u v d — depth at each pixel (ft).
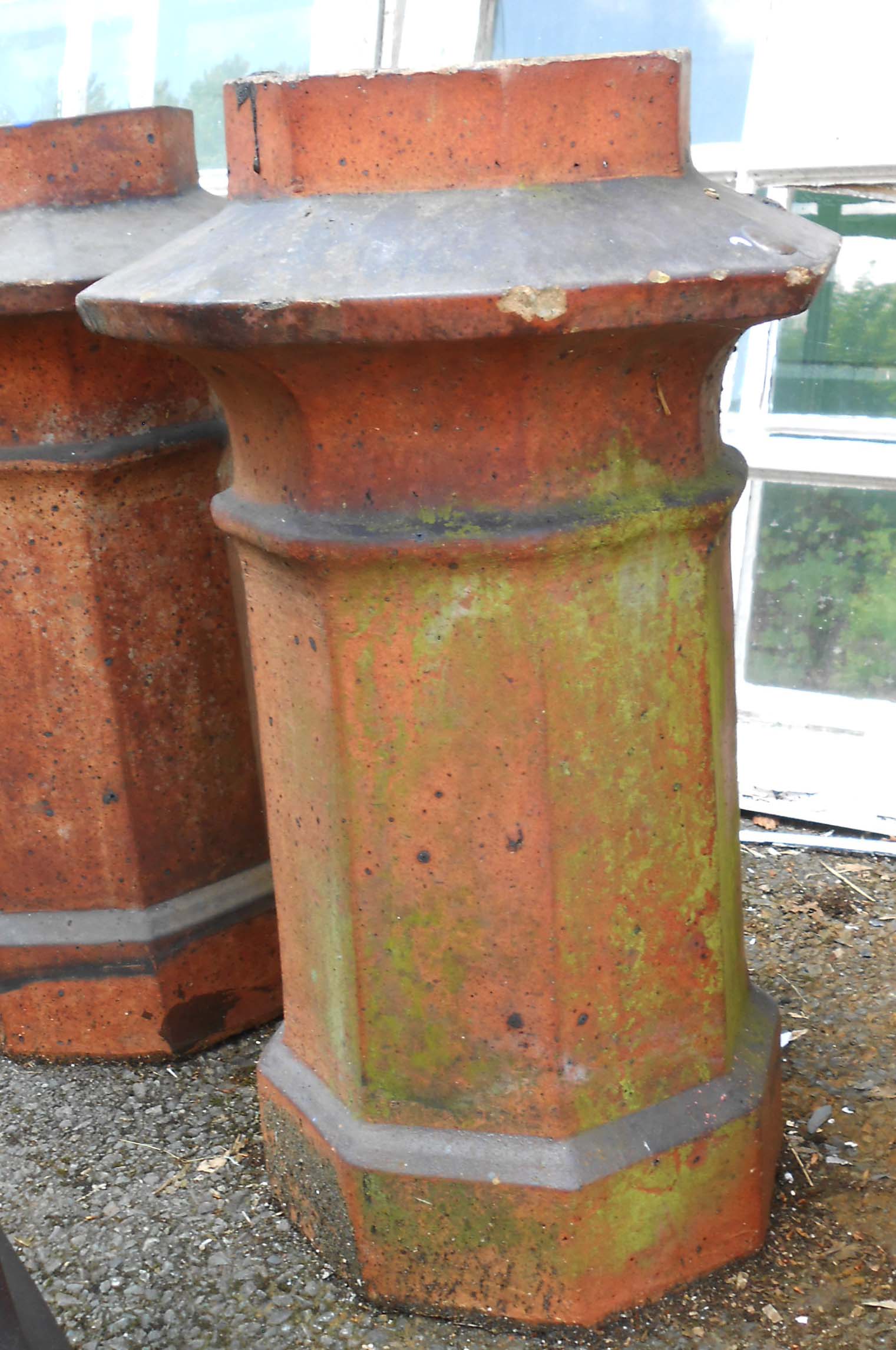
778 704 9.61
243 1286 5.50
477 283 3.80
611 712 4.66
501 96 4.14
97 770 6.79
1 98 13.34
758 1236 5.46
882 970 7.59
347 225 4.16
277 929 6.85
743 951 5.73
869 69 8.45
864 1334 5.07
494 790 4.65
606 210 4.14
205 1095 6.89
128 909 7.05
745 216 4.33
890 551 9.04
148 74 12.17
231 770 7.20
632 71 4.22
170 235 6.17
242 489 4.97
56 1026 7.18
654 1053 5.12
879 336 8.86
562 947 4.80
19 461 6.21
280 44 11.09
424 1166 5.08
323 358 4.10
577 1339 5.14
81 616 6.53
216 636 6.96
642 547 4.55
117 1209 6.03
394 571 4.45
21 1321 4.45
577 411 4.30
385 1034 5.10
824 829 9.27
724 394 9.43
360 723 4.69
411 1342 5.19
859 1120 6.31
